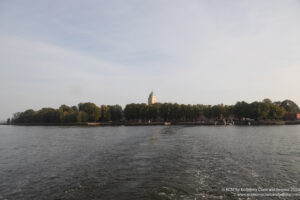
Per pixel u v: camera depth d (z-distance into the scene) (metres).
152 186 17.11
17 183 19.22
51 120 185.00
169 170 21.78
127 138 52.81
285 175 19.88
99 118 173.38
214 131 75.88
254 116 144.50
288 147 36.19
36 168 24.50
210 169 22.06
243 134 62.00
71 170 23.00
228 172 20.89
